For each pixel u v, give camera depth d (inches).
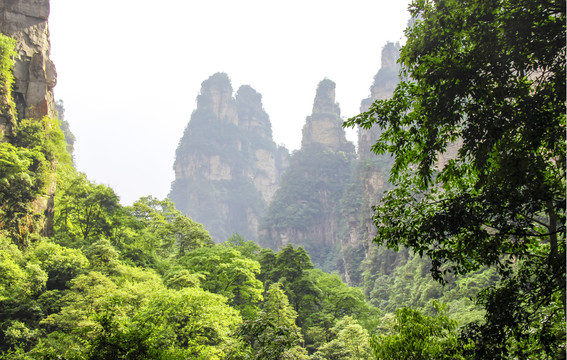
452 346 413.7
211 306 1240.2
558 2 354.0
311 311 2058.3
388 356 492.4
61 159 2655.0
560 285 349.4
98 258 1742.1
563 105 349.1
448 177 437.1
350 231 7062.0
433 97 414.6
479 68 392.2
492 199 354.9
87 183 2706.7
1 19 2343.8
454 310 2349.9
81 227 2466.8
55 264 1647.4
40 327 1371.8
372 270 5152.6
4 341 1298.0
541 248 418.3
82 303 1301.7
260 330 532.4
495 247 368.8
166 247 2714.1
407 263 4249.5
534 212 365.1
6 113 2148.1
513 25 367.9
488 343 364.8
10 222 1780.3
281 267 2153.1
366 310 2210.9
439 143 430.9
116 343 506.6
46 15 2529.5
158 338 1026.1
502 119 366.6
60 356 511.2
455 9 412.2
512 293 371.9
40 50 2476.6
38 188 2032.5
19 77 2353.6
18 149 2089.1
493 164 394.0
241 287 1814.7
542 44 359.6
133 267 2011.6
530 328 383.9
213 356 1103.6
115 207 2591.0
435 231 378.9
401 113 443.5
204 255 1913.1
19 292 1416.1
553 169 386.0
